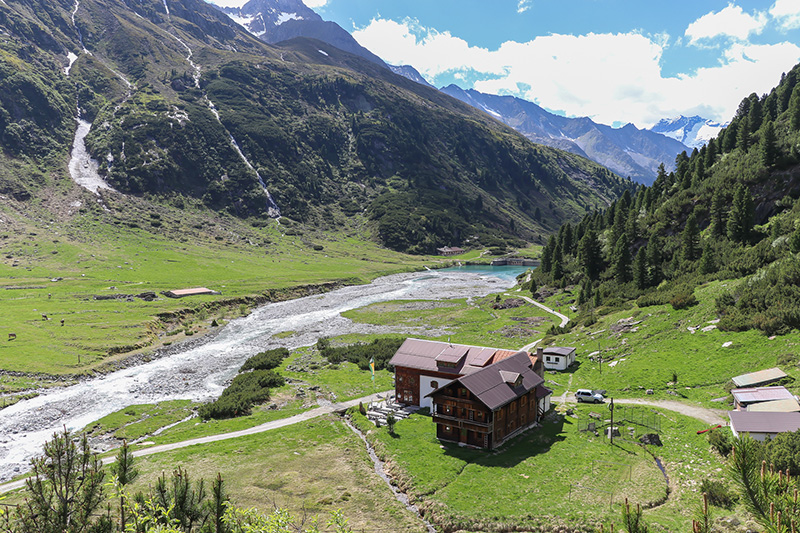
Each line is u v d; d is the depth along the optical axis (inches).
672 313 3459.6
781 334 2613.2
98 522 645.3
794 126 5073.8
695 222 4613.7
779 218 4180.6
